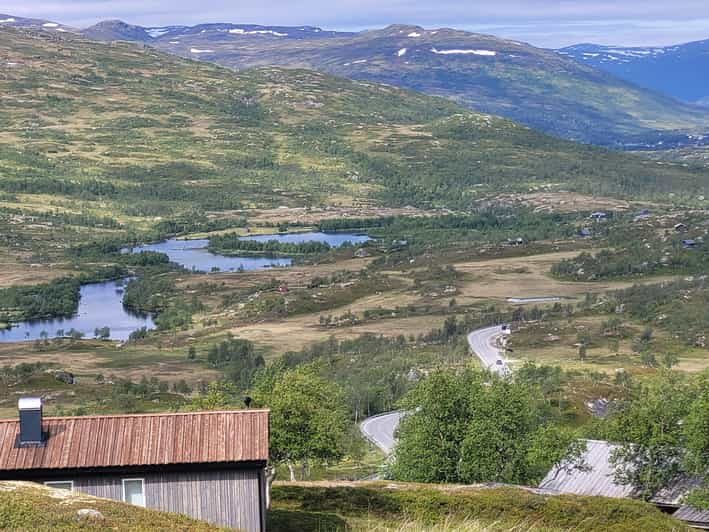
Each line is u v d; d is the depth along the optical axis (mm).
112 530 36000
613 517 64000
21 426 44594
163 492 44219
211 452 44406
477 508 64438
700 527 75188
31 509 37375
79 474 43875
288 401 91125
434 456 87750
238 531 40000
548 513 64062
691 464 80062
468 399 89938
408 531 40688
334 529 52875
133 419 46094
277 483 71750
